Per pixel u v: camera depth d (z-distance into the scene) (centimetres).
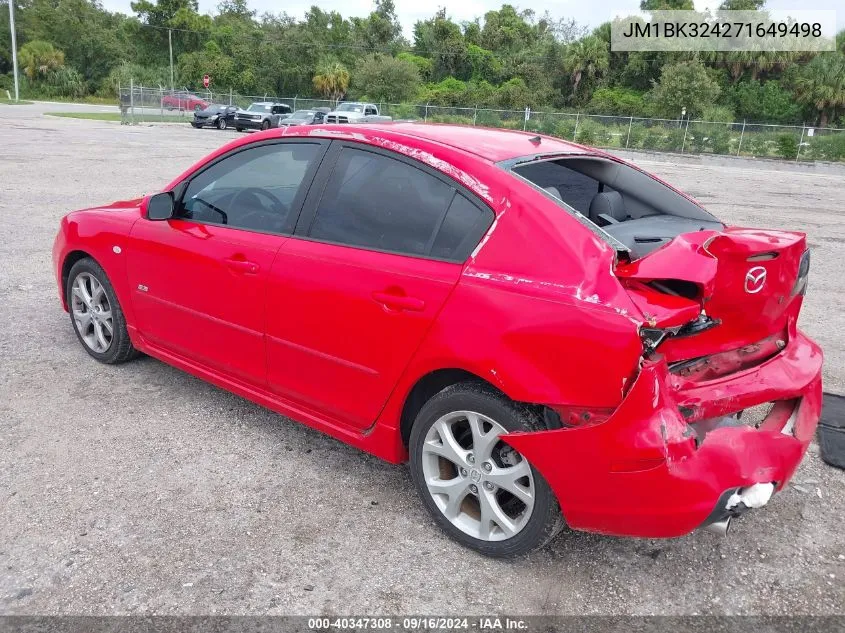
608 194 336
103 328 450
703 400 250
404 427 303
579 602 260
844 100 5441
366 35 8838
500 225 263
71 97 6925
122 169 1434
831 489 340
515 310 248
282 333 327
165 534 288
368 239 300
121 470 335
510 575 273
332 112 3350
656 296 237
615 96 6134
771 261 260
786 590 269
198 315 369
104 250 419
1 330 509
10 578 260
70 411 390
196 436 370
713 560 285
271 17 7988
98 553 275
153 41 7644
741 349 279
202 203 374
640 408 228
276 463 347
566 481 245
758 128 3459
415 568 275
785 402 283
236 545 284
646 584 270
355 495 323
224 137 2778
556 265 247
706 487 234
